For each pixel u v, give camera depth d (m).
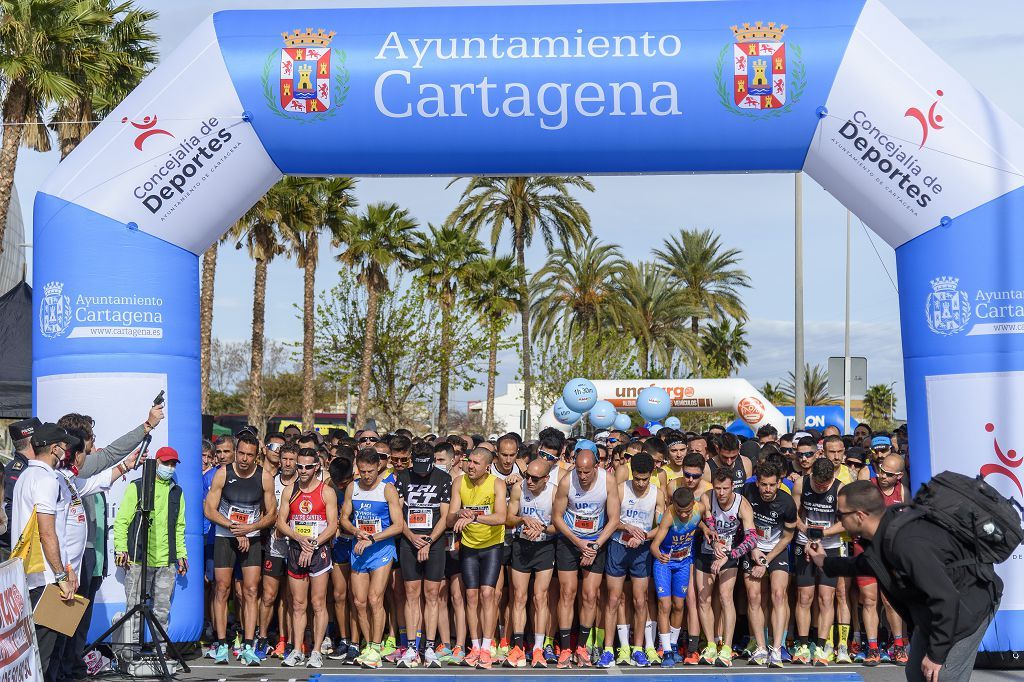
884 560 4.89
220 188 8.95
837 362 19.38
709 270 43.41
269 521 9.06
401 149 8.88
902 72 8.56
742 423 25.12
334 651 9.44
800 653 8.95
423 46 8.73
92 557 7.73
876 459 9.70
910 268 8.83
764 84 8.57
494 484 8.70
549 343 41.75
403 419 49.59
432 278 40.75
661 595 8.91
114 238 8.76
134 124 8.85
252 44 8.85
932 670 4.72
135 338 8.75
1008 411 8.49
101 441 8.67
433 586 8.88
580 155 8.85
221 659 8.96
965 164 8.53
